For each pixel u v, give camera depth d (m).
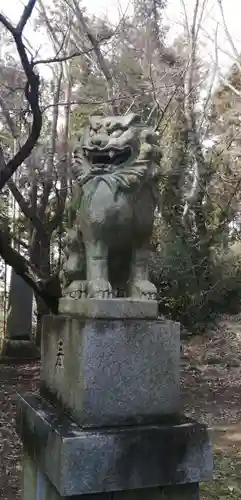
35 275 8.01
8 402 7.15
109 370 2.54
